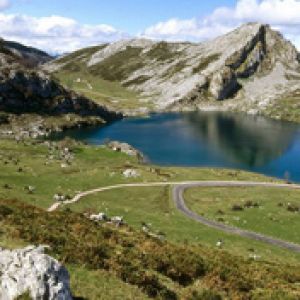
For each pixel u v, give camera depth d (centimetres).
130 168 15962
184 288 3731
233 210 11488
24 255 2453
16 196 10319
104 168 15600
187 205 11956
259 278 4509
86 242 4138
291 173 17075
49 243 3725
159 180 14612
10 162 14700
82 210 10088
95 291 2938
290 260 7881
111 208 10719
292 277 4953
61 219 4953
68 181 13400
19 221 4288
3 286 2336
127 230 6128
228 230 9800
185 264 4253
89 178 14050
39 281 2267
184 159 18900
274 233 9688
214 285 3934
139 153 19262
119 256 3866
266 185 14662
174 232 8894
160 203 12044
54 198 11156
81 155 17900
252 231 9806
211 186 14250
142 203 11931
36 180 12962
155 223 9638
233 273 4312
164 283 3684
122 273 3384
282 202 12362
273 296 3797
